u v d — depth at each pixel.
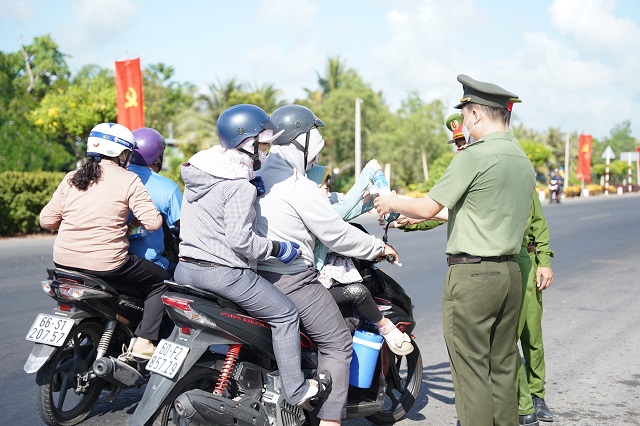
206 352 3.82
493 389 3.92
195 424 3.83
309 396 3.77
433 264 12.71
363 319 4.39
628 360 6.39
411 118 38.50
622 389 5.56
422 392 5.49
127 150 4.58
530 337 4.87
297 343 3.75
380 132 38.66
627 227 21.05
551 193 37.12
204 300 3.65
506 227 3.74
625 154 58.09
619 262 13.20
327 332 3.91
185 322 3.66
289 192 3.86
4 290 9.69
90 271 4.38
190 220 3.72
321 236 3.88
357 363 4.19
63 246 4.40
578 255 14.25
